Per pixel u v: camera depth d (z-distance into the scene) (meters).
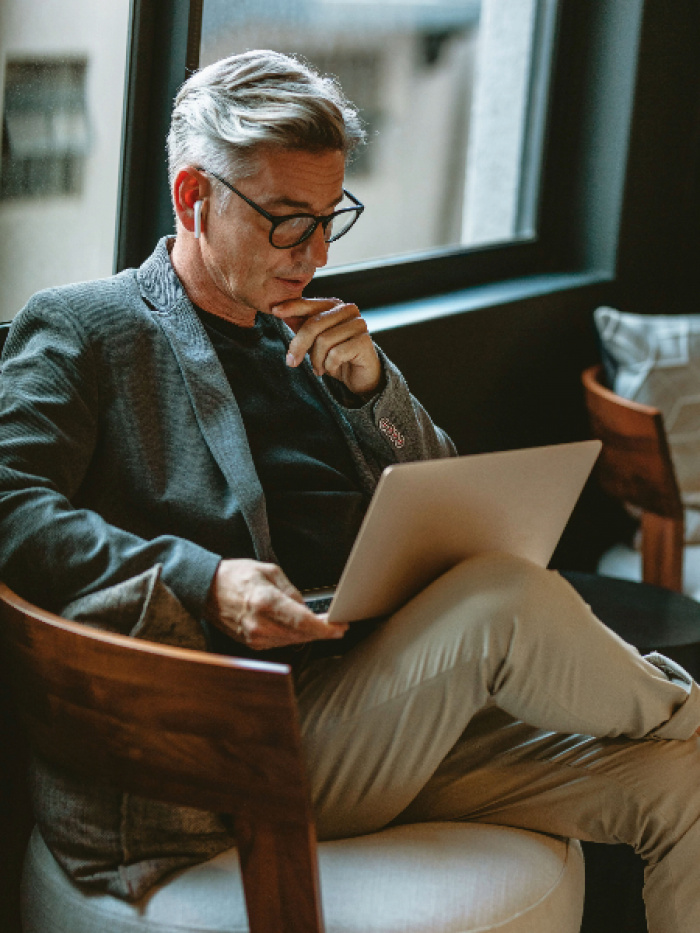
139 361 1.27
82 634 1.01
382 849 1.15
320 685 1.22
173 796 1.01
